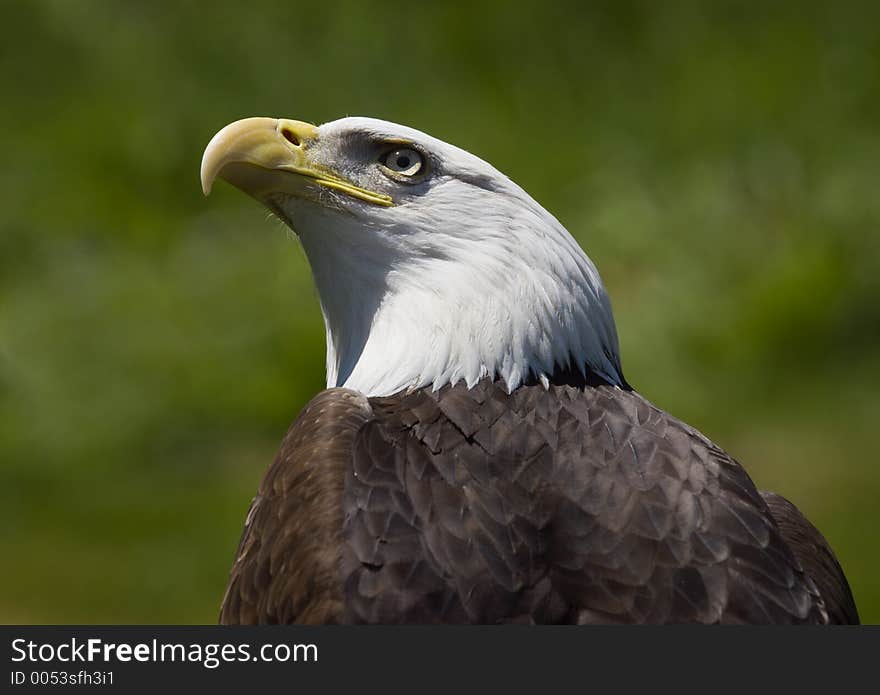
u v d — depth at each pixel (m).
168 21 19.83
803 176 17.08
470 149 18.09
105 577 12.19
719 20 19.88
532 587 5.06
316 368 14.43
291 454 5.51
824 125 18.03
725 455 5.58
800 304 15.21
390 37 19.59
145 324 15.16
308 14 19.80
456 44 19.58
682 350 14.76
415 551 5.04
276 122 6.38
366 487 5.21
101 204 17.58
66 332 15.13
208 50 19.47
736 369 14.71
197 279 15.84
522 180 17.64
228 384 14.41
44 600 11.80
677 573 5.06
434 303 6.07
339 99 19.00
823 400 14.34
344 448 5.42
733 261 15.78
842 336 15.12
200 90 19.05
